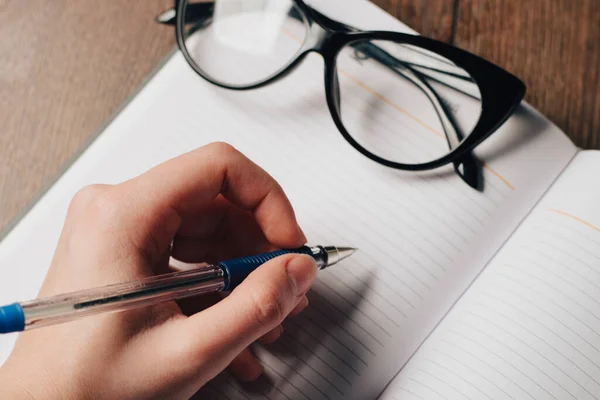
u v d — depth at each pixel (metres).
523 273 0.47
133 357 0.37
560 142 0.52
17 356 0.38
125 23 0.61
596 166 0.49
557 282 0.46
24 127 0.59
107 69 0.60
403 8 0.60
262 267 0.38
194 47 0.58
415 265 0.50
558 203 0.49
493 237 0.50
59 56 0.61
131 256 0.40
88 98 0.60
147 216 0.41
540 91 0.57
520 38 0.58
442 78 0.54
